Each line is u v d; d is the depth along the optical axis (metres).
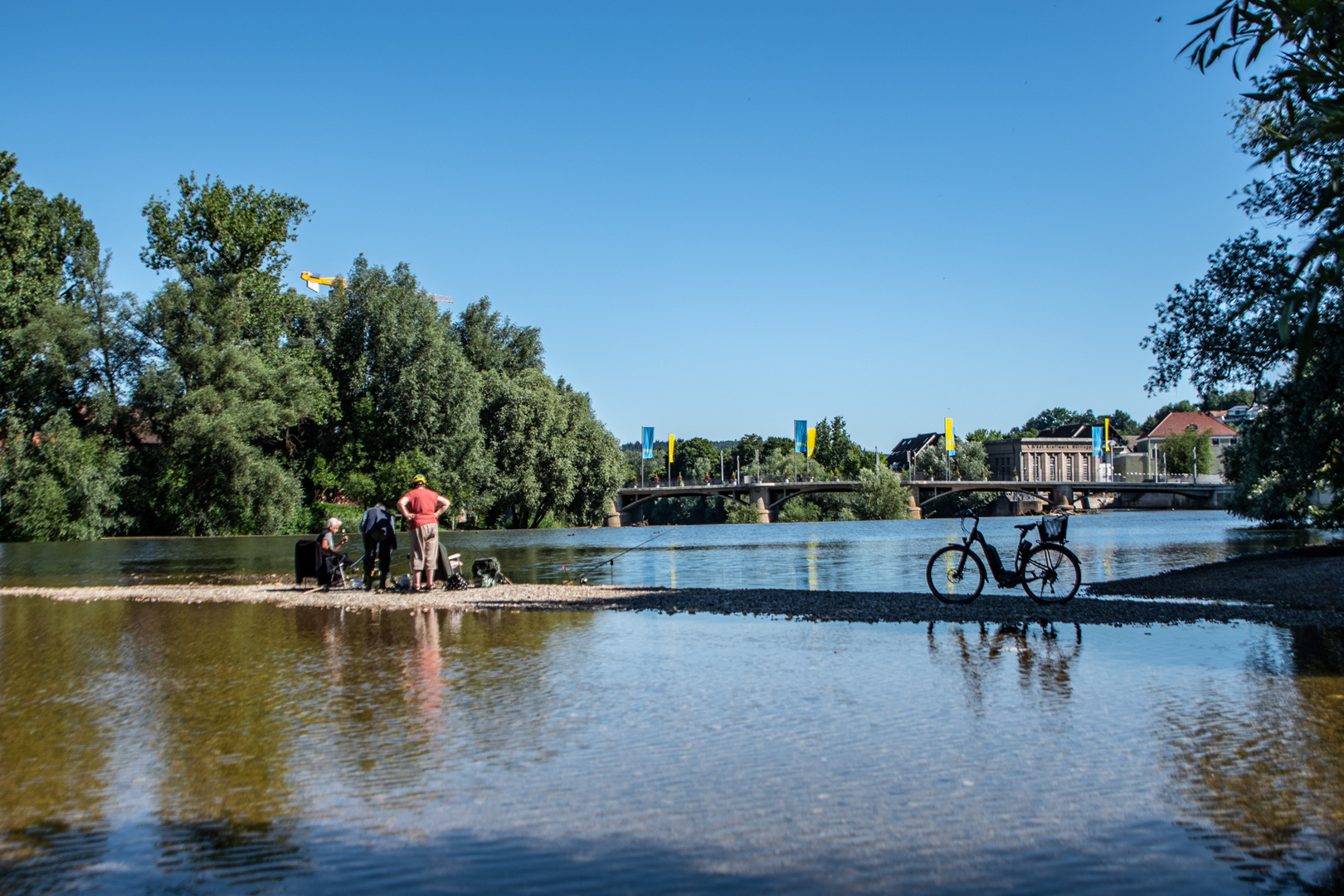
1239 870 3.69
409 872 3.76
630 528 72.69
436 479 61.19
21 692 7.58
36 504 48.19
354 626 11.64
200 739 5.94
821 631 10.60
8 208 51.81
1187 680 7.39
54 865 3.88
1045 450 182.00
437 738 5.88
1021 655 8.77
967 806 4.45
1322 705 6.44
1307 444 21.33
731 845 4.00
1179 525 58.69
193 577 22.31
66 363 51.41
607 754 5.43
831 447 170.00
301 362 59.81
